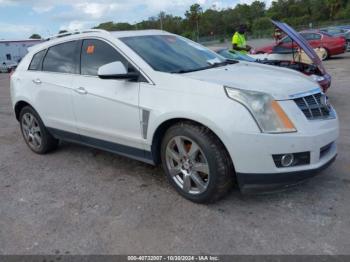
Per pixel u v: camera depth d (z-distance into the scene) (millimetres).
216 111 3174
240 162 3156
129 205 3656
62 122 4719
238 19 78125
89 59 4348
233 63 4457
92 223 3369
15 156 5410
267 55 8734
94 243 3064
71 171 4648
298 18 73438
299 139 3113
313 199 3553
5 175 4672
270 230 3096
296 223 3174
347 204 3424
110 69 3672
